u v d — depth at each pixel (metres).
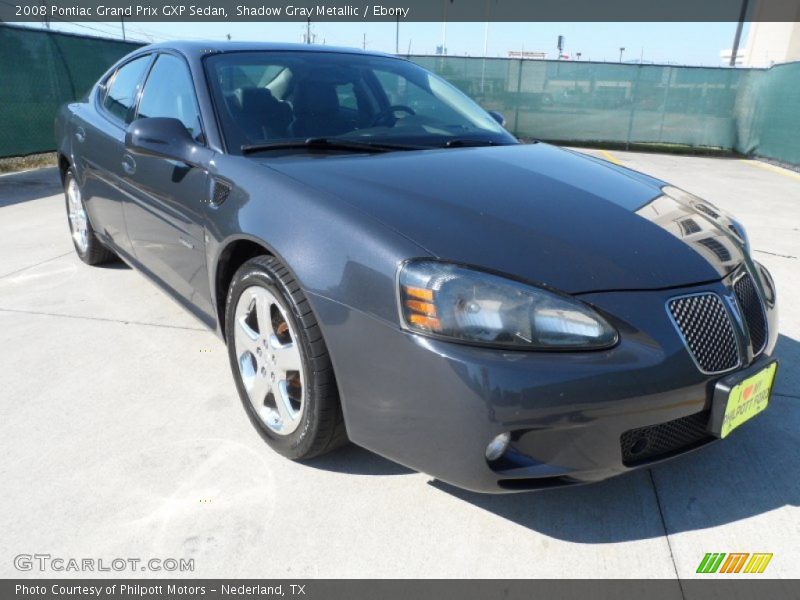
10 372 2.75
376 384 1.74
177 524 1.87
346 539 1.83
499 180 2.19
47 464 2.13
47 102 8.80
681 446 1.81
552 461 1.65
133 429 2.34
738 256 2.07
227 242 2.19
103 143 3.35
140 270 3.28
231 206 2.19
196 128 2.55
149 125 2.52
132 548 1.78
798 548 1.83
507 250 1.73
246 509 1.93
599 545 1.83
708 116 14.34
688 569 1.75
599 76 14.54
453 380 1.59
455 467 1.67
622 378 1.62
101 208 3.54
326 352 1.88
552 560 1.77
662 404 1.67
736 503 2.01
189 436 2.30
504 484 1.67
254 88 2.65
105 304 3.54
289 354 2.03
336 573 1.71
